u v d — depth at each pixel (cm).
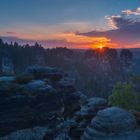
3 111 4022
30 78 4706
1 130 3953
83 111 3684
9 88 4184
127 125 2753
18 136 4000
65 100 4825
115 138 2675
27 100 4228
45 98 4450
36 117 4256
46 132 4188
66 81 5178
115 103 6066
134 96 6094
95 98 3900
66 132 3822
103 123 2783
